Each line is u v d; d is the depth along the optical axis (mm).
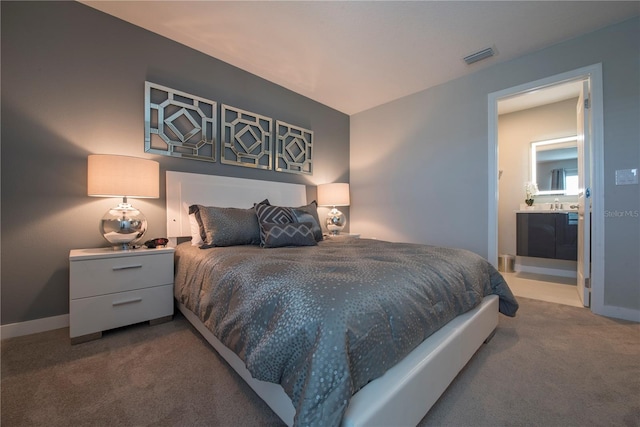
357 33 2291
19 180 1814
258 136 3041
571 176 3652
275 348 893
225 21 2178
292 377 843
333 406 724
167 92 2404
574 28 2213
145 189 2018
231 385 1269
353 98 3582
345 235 3357
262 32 2299
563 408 1136
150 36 2320
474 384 1292
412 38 2344
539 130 3889
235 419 1064
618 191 2143
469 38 2344
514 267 3955
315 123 3668
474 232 2914
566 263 3629
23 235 1829
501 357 1533
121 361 1470
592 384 1294
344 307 872
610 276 2174
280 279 1100
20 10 1817
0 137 1757
